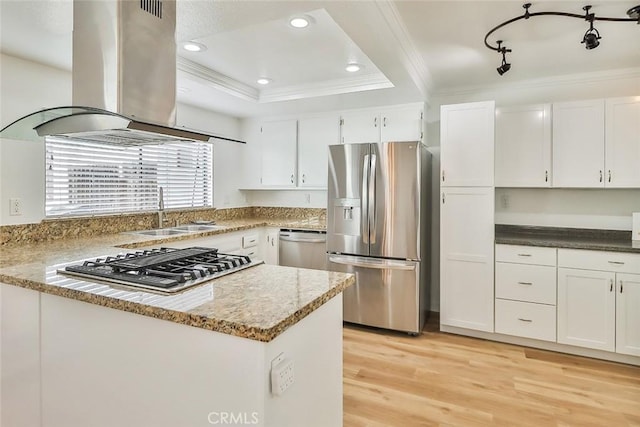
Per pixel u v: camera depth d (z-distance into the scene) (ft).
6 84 7.66
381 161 10.59
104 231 9.66
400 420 6.43
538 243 9.30
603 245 8.78
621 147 9.35
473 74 10.62
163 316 3.56
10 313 4.98
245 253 12.19
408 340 10.08
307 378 4.01
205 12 6.01
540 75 10.66
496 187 11.11
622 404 6.94
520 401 7.04
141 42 4.91
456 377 7.95
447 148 10.34
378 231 10.68
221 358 3.38
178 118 12.22
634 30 7.72
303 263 12.21
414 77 9.66
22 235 7.94
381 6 6.33
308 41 8.32
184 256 5.61
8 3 5.76
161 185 11.68
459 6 6.81
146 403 3.81
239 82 11.21
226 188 14.37
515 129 10.47
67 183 8.89
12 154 7.77
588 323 8.88
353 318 11.04
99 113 4.50
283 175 14.10
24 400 4.89
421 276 10.53
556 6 6.82
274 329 3.15
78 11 4.88
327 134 13.25
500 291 9.82
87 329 4.21
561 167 9.98
